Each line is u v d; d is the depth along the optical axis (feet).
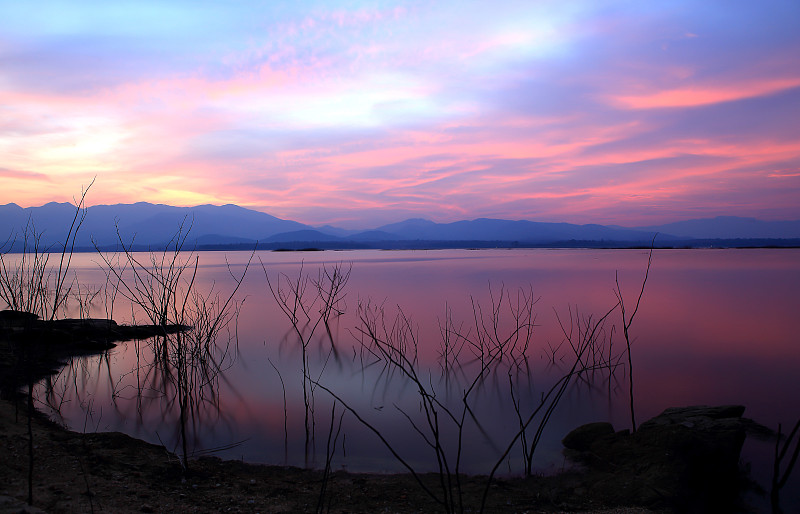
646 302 91.09
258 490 21.04
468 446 29.09
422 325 69.36
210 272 182.19
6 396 34.53
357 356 52.49
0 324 51.52
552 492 21.67
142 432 30.71
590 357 50.75
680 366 47.42
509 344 56.39
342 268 204.95
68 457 22.15
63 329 55.72
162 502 18.48
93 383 41.39
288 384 42.34
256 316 79.10
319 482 23.03
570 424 32.86
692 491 20.76
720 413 28.81
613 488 21.39
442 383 42.50
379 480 23.44
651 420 28.68
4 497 16.69
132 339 59.11
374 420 33.68
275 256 422.00
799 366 47.50
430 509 19.48
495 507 19.77
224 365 48.93
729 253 386.52
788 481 23.77
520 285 122.93
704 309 82.94
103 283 127.75
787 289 112.06
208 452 27.68
